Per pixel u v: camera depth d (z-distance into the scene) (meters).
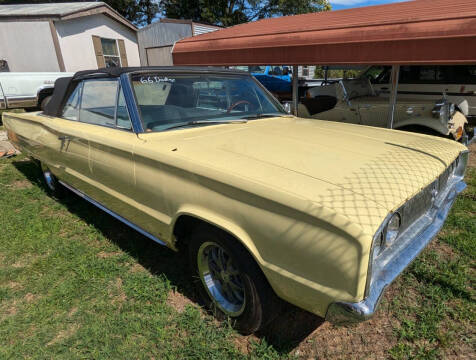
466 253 3.19
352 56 5.38
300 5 26.23
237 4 27.78
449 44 4.47
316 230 1.64
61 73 10.73
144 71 2.91
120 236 3.64
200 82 3.19
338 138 2.67
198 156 2.23
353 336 2.33
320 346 2.26
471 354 2.16
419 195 1.98
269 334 2.35
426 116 5.37
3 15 12.55
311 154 2.24
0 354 2.20
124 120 2.82
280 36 6.25
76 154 3.35
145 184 2.54
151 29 17.97
